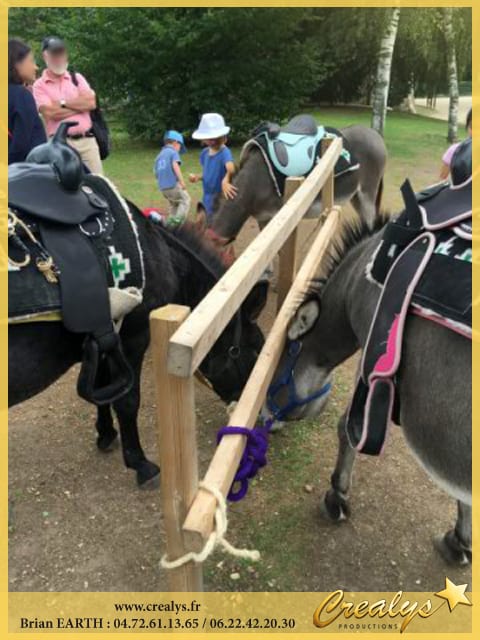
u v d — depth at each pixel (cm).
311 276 230
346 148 417
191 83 1143
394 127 1466
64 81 363
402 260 148
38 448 263
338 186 417
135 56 1157
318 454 260
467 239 134
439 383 131
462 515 195
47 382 182
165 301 208
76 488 239
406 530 218
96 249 175
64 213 170
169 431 106
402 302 140
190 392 104
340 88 2034
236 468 133
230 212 385
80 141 371
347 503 219
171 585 122
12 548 210
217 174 425
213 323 107
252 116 1212
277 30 1154
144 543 213
